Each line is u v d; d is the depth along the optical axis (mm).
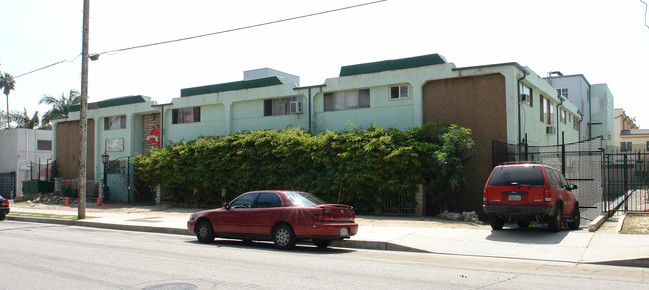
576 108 34719
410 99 22047
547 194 12406
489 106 20094
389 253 11383
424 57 21938
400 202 19688
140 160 27500
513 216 12867
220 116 28078
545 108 26141
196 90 29312
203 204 25297
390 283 7586
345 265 9336
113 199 30344
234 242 13430
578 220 14797
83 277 8008
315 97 24750
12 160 42375
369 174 19297
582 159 23969
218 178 23734
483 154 20000
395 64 22641
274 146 22125
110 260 9805
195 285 7398
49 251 11094
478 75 20391
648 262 9258
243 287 7262
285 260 9938
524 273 8516
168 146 27188
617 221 15414
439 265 9414
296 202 12055
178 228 16281
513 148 19297
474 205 19859
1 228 17562
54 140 36844
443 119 21078
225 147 23953
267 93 26094
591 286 7406
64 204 29344
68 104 54875
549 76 39031
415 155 18453
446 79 21156
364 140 19938
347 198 20375
